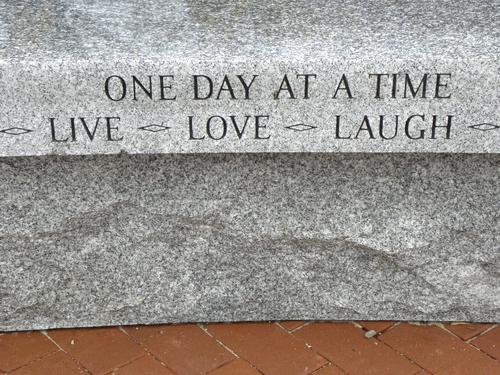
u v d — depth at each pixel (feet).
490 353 5.45
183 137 4.85
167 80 4.70
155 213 5.36
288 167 5.25
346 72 4.69
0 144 4.80
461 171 5.23
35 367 5.34
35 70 4.63
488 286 5.56
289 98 4.76
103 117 4.78
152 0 5.77
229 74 4.69
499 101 4.74
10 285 5.51
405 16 5.41
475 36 5.00
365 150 4.89
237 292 5.66
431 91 4.73
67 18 5.39
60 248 5.44
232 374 5.29
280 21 5.33
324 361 5.40
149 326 5.73
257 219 5.40
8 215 5.29
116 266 5.53
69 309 5.64
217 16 5.44
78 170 5.20
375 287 5.62
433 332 5.64
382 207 5.35
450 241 5.42
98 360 5.41
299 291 5.66
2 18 5.35
